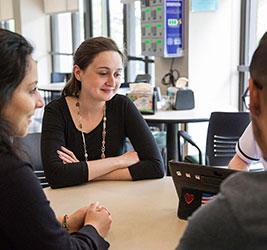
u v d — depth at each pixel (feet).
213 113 8.73
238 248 1.99
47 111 6.08
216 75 14.55
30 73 3.19
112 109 6.24
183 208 4.28
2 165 2.97
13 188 2.97
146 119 9.84
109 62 5.80
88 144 6.14
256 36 13.76
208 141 8.95
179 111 10.91
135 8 19.97
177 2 14.14
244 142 5.60
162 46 14.33
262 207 1.95
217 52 14.43
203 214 2.09
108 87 5.89
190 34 14.15
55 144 5.81
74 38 26.22
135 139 6.11
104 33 22.85
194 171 4.09
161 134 12.65
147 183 5.55
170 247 3.74
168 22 14.16
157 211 4.55
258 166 8.51
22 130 3.30
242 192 2.04
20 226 3.01
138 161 5.86
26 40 3.26
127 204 4.77
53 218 3.21
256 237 1.92
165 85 15.87
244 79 14.46
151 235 3.98
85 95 5.98
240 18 14.25
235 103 14.83
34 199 3.05
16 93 3.12
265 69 2.18
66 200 4.98
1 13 33.12
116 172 5.65
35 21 28.37
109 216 4.03
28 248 3.07
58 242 3.19
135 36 20.34
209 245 2.04
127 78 20.81
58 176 5.44
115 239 3.91
